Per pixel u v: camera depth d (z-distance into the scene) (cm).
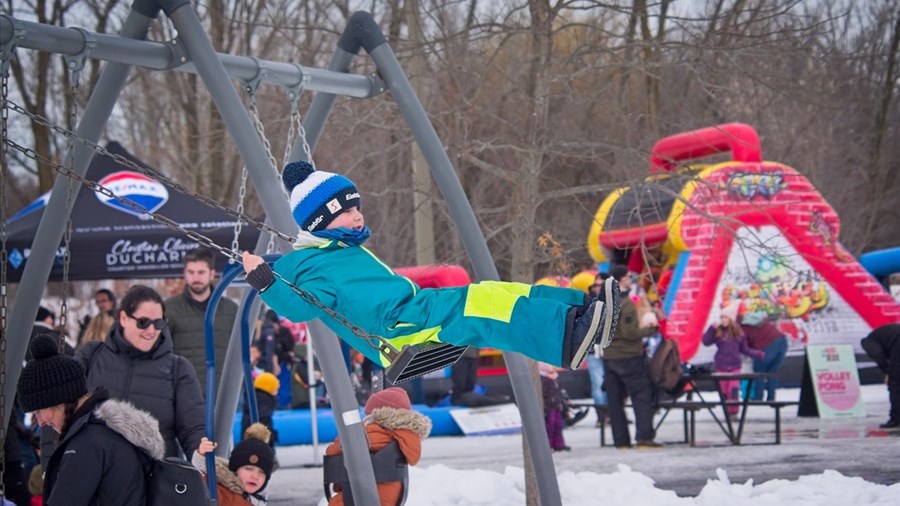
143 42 873
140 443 657
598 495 1198
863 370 2591
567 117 1409
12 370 894
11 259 1437
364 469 815
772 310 2472
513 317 633
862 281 2564
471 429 1992
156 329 864
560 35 1480
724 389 2114
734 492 1190
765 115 2531
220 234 1447
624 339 1670
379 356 700
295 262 688
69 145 845
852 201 3872
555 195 1170
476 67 1352
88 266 1448
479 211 1250
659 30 1248
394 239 2105
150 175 734
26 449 1307
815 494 1150
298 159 1038
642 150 1172
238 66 930
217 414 1009
